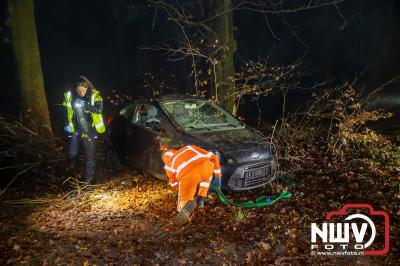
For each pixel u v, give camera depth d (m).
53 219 5.90
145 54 19.62
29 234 5.37
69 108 7.00
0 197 6.81
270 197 6.16
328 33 20.09
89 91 7.01
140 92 17.92
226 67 10.50
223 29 10.32
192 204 4.60
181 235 5.14
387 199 6.13
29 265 4.55
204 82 10.86
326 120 12.63
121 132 7.79
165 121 6.87
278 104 19.05
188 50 10.47
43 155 8.13
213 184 5.92
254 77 10.43
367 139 8.41
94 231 5.41
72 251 4.86
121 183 7.23
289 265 4.34
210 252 4.68
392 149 8.58
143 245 4.94
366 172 7.44
